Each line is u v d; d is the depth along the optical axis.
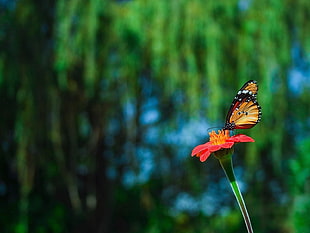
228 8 6.61
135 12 6.32
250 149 6.98
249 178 7.57
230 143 1.59
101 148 7.46
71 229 7.46
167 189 7.89
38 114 6.35
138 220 8.04
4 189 7.39
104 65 6.45
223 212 8.24
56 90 6.42
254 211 7.97
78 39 6.14
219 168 8.04
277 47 6.84
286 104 7.11
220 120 6.57
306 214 6.02
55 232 7.12
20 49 6.28
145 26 6.30
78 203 7.22
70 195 7.19
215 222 8.08
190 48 6.38
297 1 7.27
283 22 6.91
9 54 6.25
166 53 6.30
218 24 6.53
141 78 6.78
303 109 7.70
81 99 6.80
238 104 1.71
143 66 6.49
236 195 1.59
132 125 7.11
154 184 7.81
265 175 7.87
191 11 6.41
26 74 6.27
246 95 1.71
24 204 6.71
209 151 1.58
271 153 7.52
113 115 7.00
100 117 7.07
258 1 6.88
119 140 7.38
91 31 6.13
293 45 7.32
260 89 6.66
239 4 6.80
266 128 6.93
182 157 7.36
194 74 6.37
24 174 6.49
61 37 6.11
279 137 7.00
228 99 6.66
